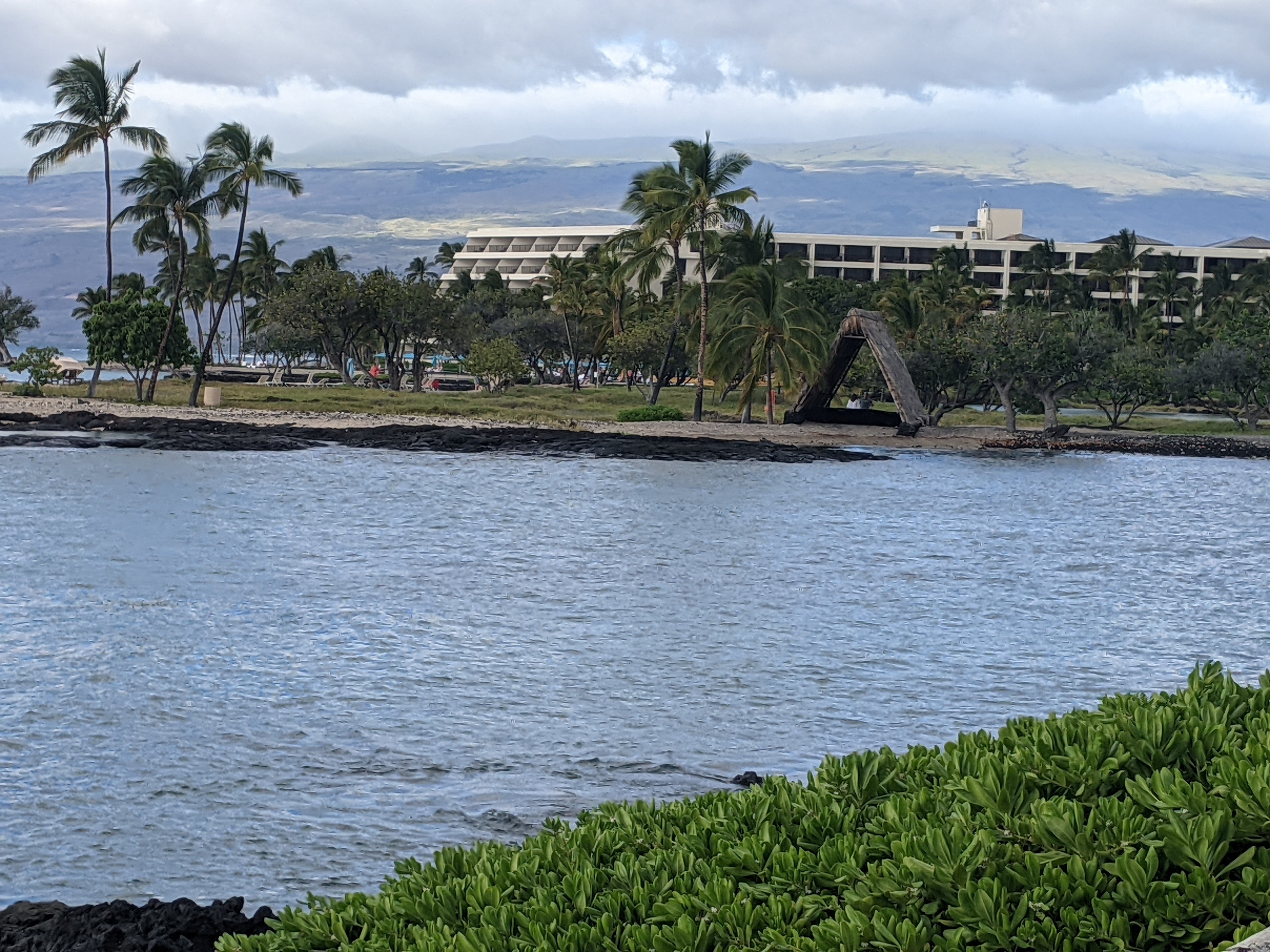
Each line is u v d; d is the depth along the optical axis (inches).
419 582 1124.5
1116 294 7313.0
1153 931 186.7
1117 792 230.1
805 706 708.7
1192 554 1499.8
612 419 3587.6
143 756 578.9
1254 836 199.0
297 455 2493.8
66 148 3331.7
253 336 6958.7
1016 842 214.4
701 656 835.4
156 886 433.1
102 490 1815.9
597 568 1250.6
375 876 446.6
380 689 721.0
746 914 205.6
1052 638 946.1
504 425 3189.0
